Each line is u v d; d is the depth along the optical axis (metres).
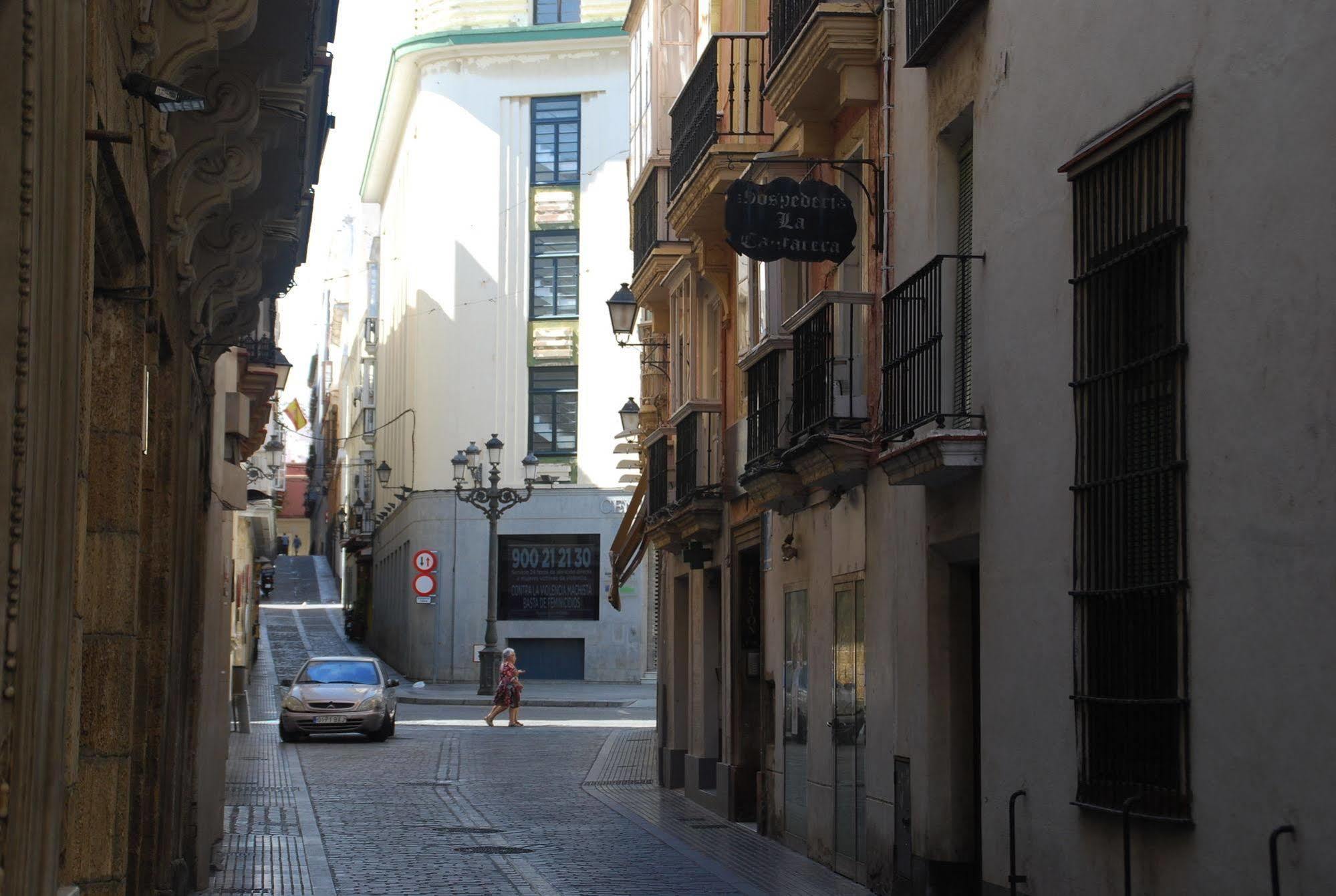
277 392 21.66
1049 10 10.16
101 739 7.37
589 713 39.25
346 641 65.75
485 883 13.82
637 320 29.00
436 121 49.31
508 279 48.53
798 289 16.44
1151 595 8.54
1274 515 7.36
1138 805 8.60
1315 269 7.08
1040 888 9.98
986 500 11.14
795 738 16.75
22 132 4.19
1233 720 7.67
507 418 48.19
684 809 20.56
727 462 20.20
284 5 9.10
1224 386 7.85
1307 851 7.01
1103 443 9.12
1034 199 10.37
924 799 12.49
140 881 9.44
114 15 5.94
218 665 15.30
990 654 11.00
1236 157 7.77
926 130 12.63
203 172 10.00
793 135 15.83
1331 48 7.02
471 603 48.09
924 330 12.20
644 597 47.78
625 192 48.09
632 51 25.00
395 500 55.50
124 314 7.49
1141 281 8.80
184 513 11.48
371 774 24.25
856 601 14.55
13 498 4.19
